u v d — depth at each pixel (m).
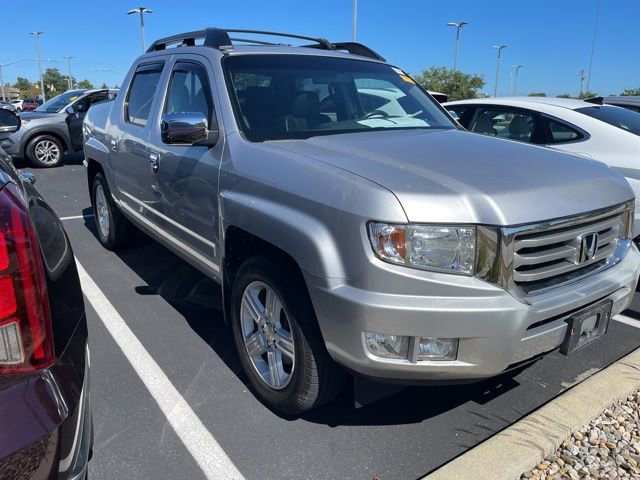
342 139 3.09
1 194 1.59
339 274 2.31
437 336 2.20
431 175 2.41
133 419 2.86
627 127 5.12
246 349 3.03
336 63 3.93
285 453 2.62
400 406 3.02
